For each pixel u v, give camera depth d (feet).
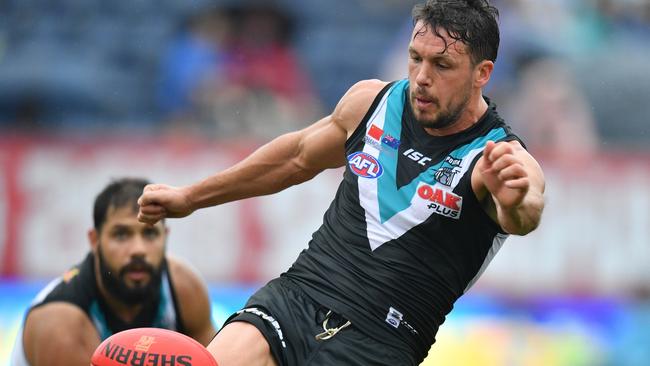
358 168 51.96
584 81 138.31
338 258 51.47
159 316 67.00
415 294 50.39
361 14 154.81
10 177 114.32
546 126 131.34
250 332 50.16
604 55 145.79
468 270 50.80
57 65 142.92
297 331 50.67
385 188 50.93
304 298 51.44
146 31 148.77
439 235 49.98
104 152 114.21
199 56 140.26
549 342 112.37
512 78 139.54
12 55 145.89
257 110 135.85
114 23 150.41
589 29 149.59
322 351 50.24
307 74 144.97
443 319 52.16
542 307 113.60
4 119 138.72
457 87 49.16
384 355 50.21
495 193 43.78
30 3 152.05
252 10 144.25
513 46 142.82
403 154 51.01
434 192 49.83
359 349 50.14
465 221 49.73
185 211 55.88
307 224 113.29
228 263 112.78
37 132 136.26
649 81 140.05
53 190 114.11
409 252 50.26
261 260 112.88
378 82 54.03
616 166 115.75
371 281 50.52
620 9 152.46
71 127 137.90
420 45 48.96
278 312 51.08
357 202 51.55
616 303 114.11
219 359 49.03
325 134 54.54
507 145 43.06
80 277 66.08
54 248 113.60
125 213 64.69
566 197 115.34
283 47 144.87
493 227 50.08
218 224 112.98
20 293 112.68
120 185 65.46
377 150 51.78
